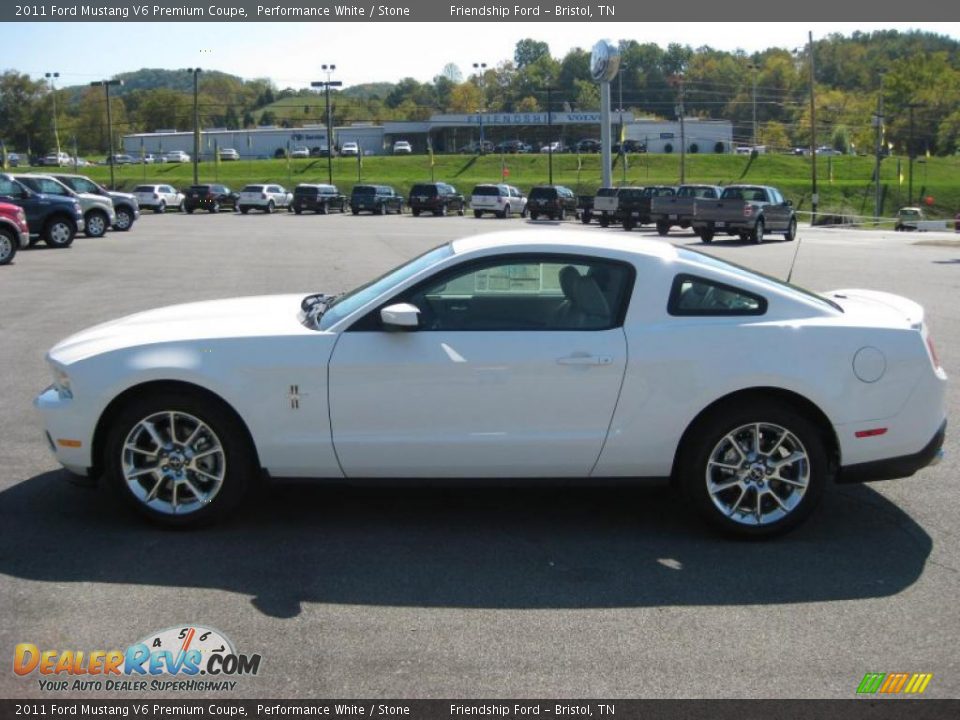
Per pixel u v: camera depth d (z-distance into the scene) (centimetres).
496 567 458
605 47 3831
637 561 467
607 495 566
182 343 484
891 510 543
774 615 410
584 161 9912
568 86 17100
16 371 898
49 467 605
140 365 478
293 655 372
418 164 9994
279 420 480
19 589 426
